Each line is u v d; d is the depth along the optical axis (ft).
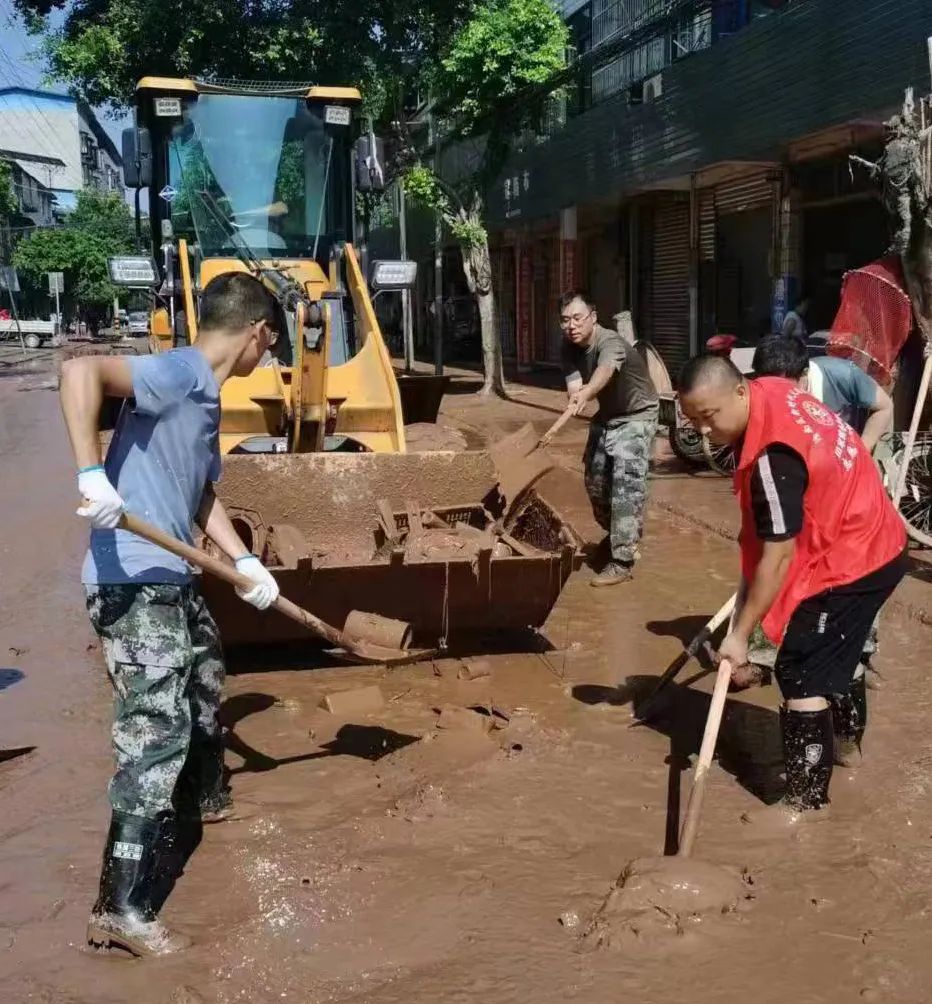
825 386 15.33
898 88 35.65
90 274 197.06
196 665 12.37
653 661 18.38
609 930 10.26
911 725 15.31
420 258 117.80
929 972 9.72
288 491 18.83
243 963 9.94
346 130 28.19
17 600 22.84
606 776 13.89
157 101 26.81
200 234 27.32
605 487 23.47
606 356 21.61
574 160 66.64
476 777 13.87
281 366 23.54
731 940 10.20
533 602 17.75
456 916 10.67
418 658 13.42
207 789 12.68
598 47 62.59
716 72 48.08
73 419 9.66
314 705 16.51
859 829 12.35
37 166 255.50
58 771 14.29
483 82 61.11
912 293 23.84
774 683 17.30
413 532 18.34
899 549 12.63
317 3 56.70
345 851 12.01
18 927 10.61
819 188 46.62
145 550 10.52
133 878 10.30
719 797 13.30
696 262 59.72
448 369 99.81
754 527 12.48
